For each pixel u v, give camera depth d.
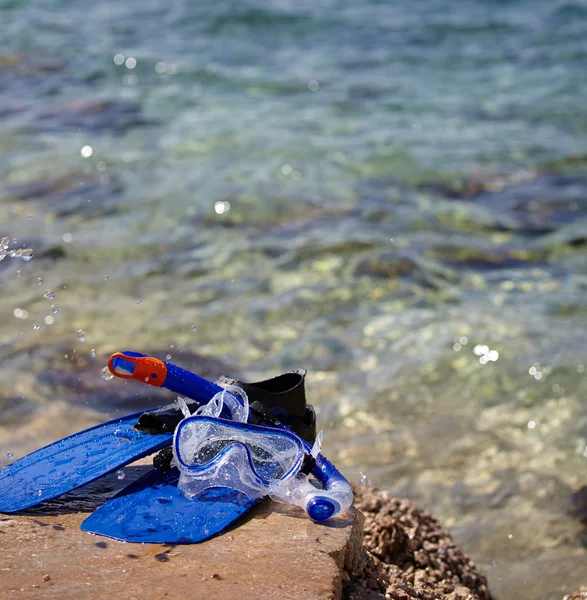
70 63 6.13
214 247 3.44
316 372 2.58
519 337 2.76
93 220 3.66
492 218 3.83
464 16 7.98
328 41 7.11
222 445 1.49
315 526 1.42
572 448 2.26
